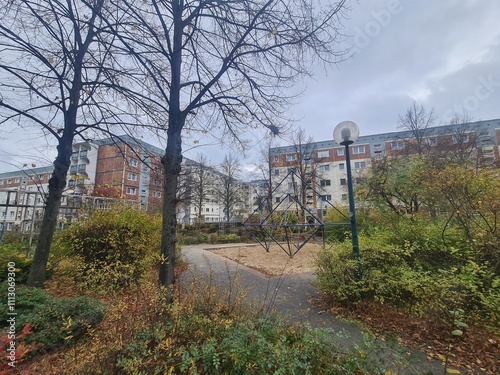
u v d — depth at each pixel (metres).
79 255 5.00
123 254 5.02
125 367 1.63
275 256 9.99
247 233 20.09
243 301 3.25
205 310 2.51
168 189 3.51
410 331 3.26
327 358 1.93
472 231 4.02
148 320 2.18
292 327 2.35
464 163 10.06
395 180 9.16
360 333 3.16
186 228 26.34
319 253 4.89
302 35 4.04
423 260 4.18
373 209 9.87
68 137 4.70
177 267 6.80
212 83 4.06
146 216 6.27
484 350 2.77
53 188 4.51
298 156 26.62
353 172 35.34
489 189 4.03
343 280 4.15
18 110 4.20
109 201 8.77
